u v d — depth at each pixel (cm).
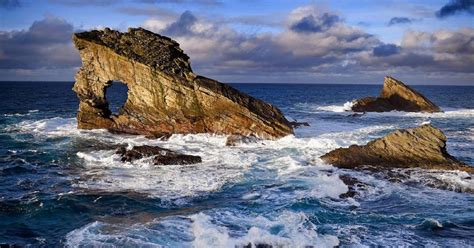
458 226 1571
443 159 2439
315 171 2338
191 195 1933
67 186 2062
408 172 2305
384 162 2461
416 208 1766
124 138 3444
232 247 1341
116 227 1530
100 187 2045
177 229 1506
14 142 3231
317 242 1395
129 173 2316
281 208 1739
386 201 1852
